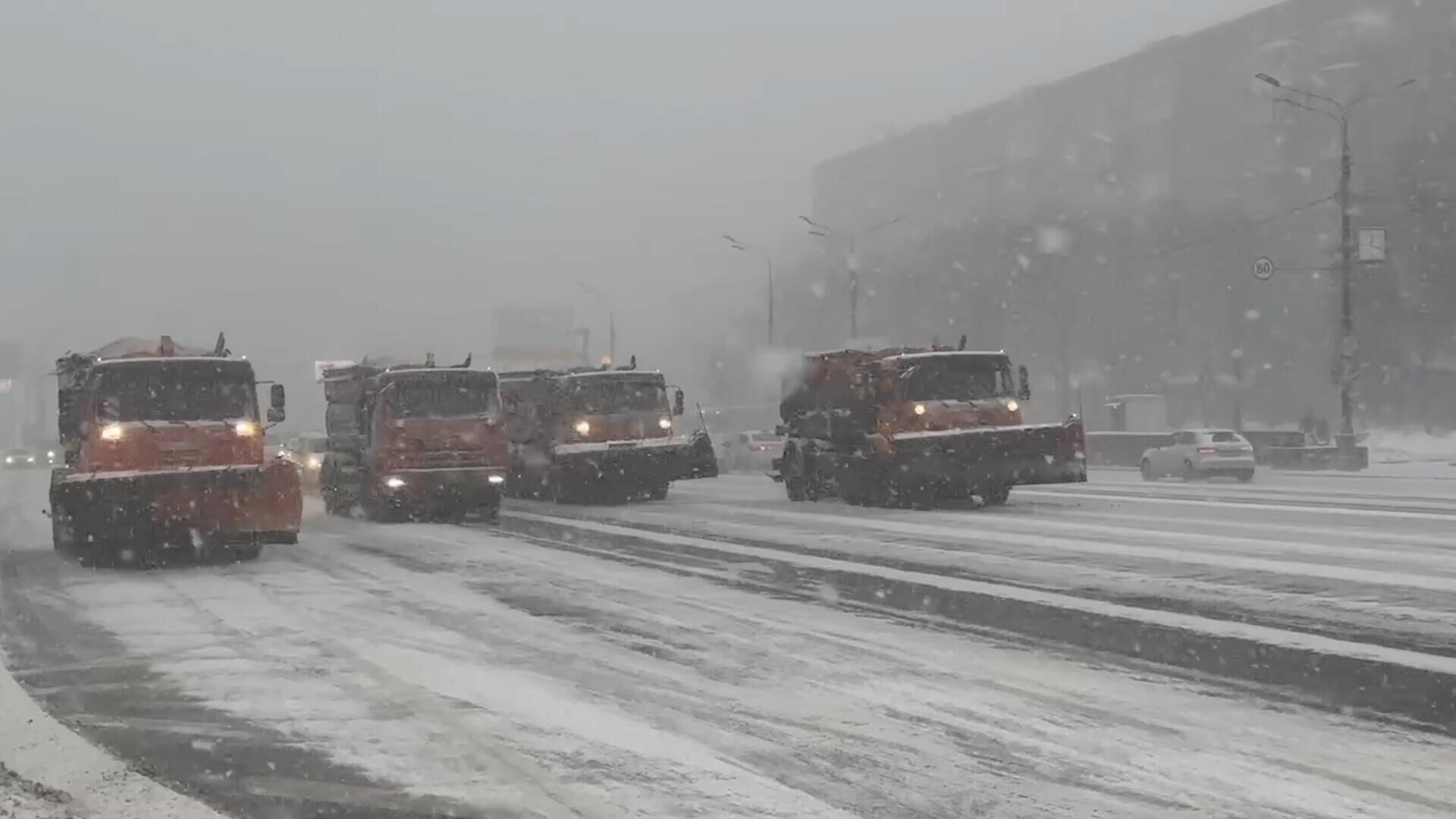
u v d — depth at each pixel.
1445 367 55.56
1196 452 33.91
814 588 13.42
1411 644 9.80
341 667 9.84
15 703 8.81
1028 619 11.20
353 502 25.34
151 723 8.25
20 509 30.45
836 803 6.38
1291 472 39.00
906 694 8.59
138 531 16.30
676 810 6.30
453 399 23.64
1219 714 7.89
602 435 27.28
